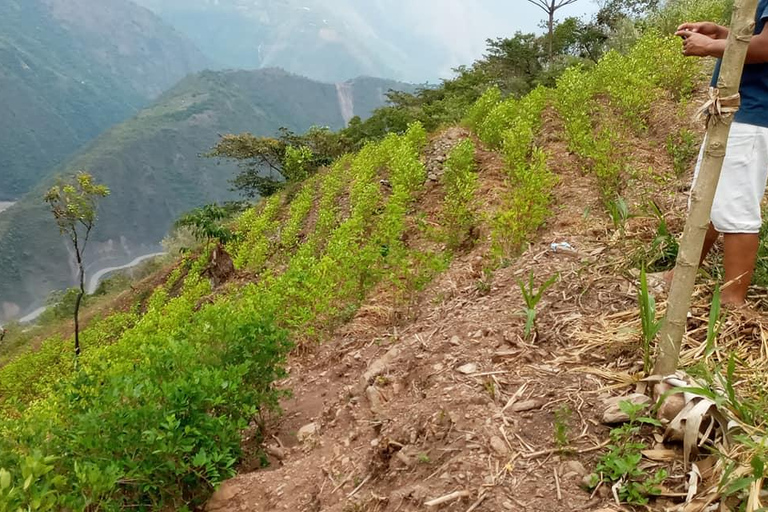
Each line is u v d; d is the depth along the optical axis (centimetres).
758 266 321
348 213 1322
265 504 318
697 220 215
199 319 473
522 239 501
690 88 862
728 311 284
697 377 236
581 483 210
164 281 2219
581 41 2275
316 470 328
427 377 319
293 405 461
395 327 497
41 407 557
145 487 302
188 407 325
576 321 313
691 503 187
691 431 200
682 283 222
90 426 306
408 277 523
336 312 563
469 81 2239
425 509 221
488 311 359
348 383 442
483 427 248
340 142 2678
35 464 238
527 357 294
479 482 221
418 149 1255
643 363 261
